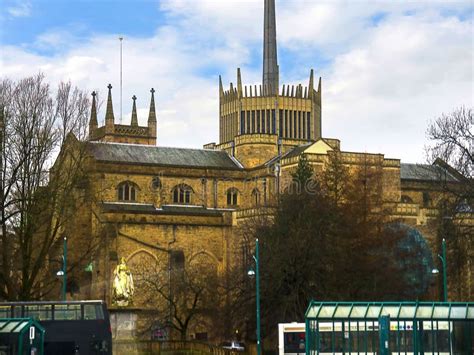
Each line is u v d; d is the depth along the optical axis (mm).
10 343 91250
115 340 144000
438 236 151875
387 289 143875
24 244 120000
